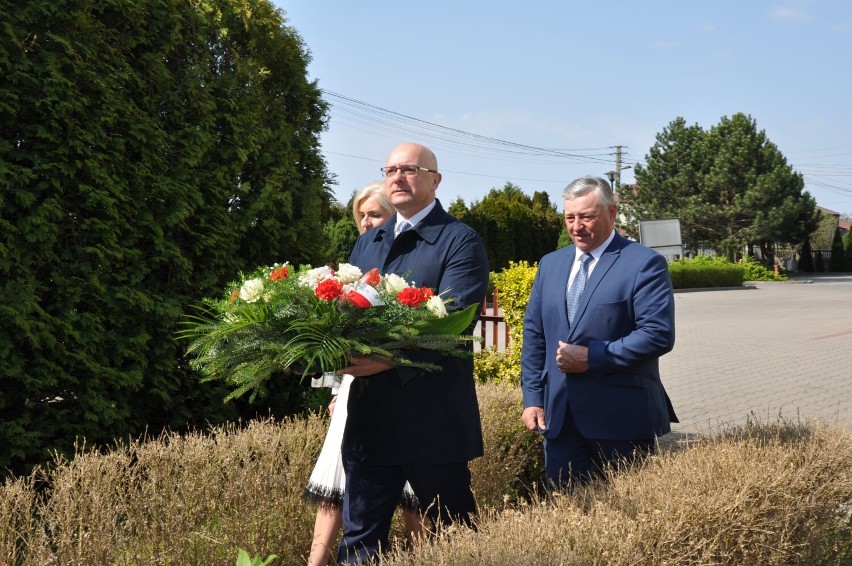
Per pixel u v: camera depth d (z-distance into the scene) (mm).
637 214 50406
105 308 4840
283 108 6523
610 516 2635
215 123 5703
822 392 9609
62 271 4621
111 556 3002
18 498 3072
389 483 3195
